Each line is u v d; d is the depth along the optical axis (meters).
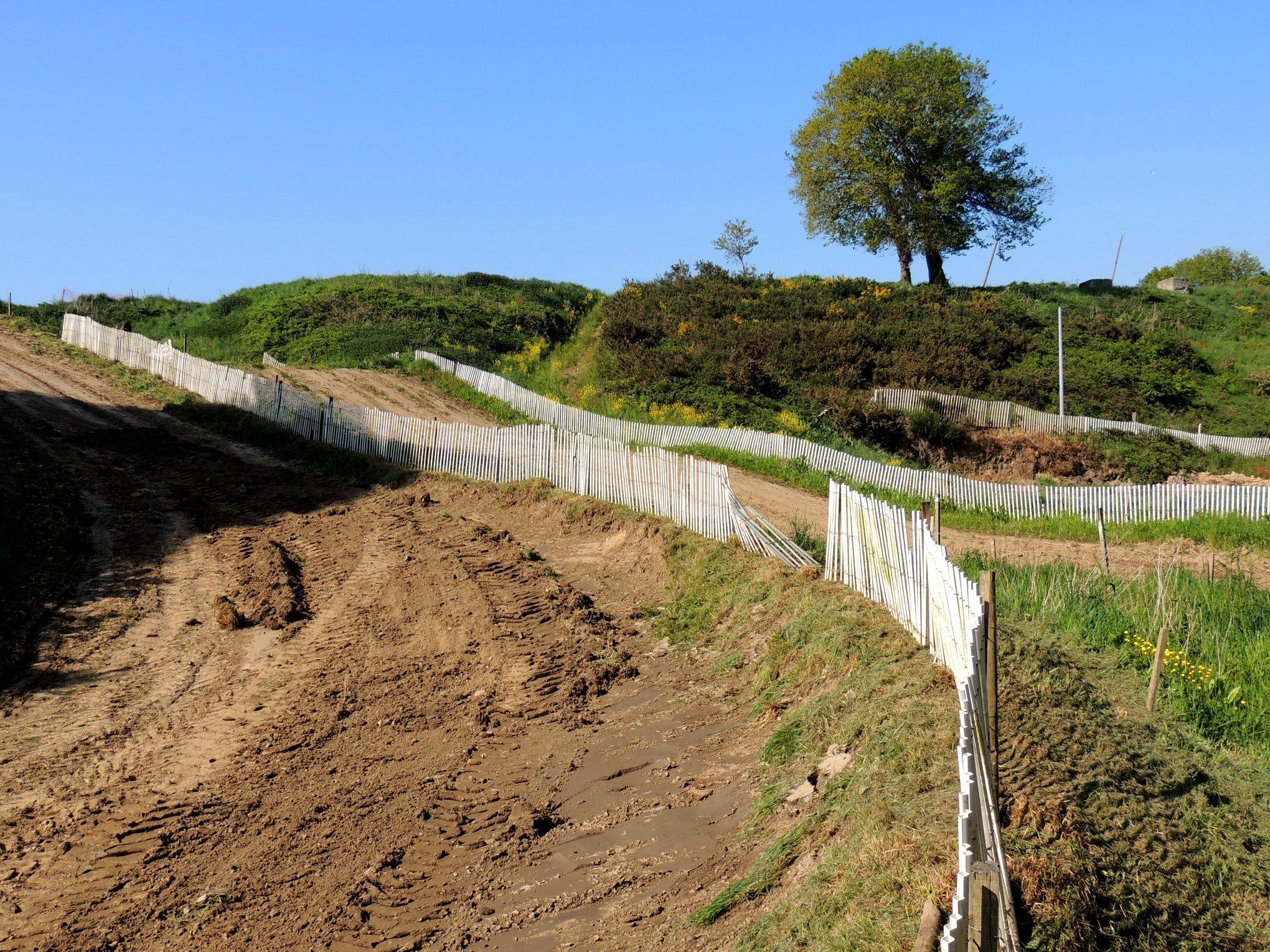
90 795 10.78
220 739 12.14
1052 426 39.16
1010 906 5.36
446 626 15.17
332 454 27.09
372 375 40.81
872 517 11.50
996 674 6.52
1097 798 6.64
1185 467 36.41
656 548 17.38
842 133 60.06
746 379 39.12
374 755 11.30
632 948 7.03
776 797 8.45
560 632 14.53
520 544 19.72
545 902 7.97
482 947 7.52
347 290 57.31
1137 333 49.69
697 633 13.82
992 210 61.69
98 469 25.38
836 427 36.66
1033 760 7.01
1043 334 49.44
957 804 6.57
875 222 61.09
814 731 9.28
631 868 8.20
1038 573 14.09
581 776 10.22
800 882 6.95
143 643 15.62
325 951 7.69
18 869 9.31
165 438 28.48
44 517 21.14
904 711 8.29
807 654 11.05
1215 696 9.28
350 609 16.64
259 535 21.05
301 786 10.68
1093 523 22.78
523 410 36.94
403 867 8.85
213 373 33.50
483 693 12.72
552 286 68.06
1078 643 10.40
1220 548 20.73
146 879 9.02
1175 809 6.75
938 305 52.06
